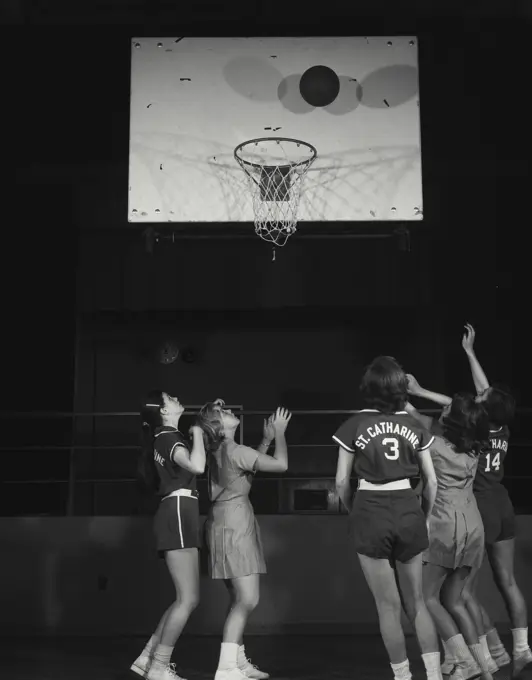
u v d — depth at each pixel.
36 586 5.19
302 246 8.29
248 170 6.40
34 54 7.40
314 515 5.27
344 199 6.36
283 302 8.23
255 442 8.53
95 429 8.41
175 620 3.63
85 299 8.18
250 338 8.69
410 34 7.25
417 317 8.62
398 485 3.21
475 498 3.78
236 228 7.96
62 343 8.16
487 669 3.45
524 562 5.18
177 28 7.23
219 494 3.75
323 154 6.42
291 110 6.48
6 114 7.39
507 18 7.00
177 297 8.23
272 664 4.24
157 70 6.54
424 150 7.34
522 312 8.09
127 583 5.19
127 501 8.31
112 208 7.85
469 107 7.33
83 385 8.48
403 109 6.48
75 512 8.22
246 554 3.65
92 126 7.43
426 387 8.50
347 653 4.51
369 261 8.25
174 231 7.98
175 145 6.43
